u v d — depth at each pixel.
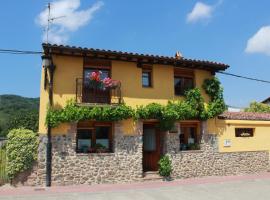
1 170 15.70
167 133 18.31
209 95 19.73
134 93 17.72
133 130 17.50
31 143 15.46
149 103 17.91
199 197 13.38
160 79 18.53
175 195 13.77
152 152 18.73
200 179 18.36
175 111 18.08
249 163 20.77
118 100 17.17
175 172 18.22
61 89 16.17
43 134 15.70
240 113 22.55
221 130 20.09
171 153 18.27
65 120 15.79
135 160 17.30
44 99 15.93
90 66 17.20
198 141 19.47
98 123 17.16
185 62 18.38
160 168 17.91
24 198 12.91
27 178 15.35
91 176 16.28
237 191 14.76
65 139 16.00
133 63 17.97
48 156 15.51
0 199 12.72
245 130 21.23
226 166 19.89
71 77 16.45
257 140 21.36
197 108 18.95
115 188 15.31
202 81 19.75
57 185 15.60
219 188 15.52
